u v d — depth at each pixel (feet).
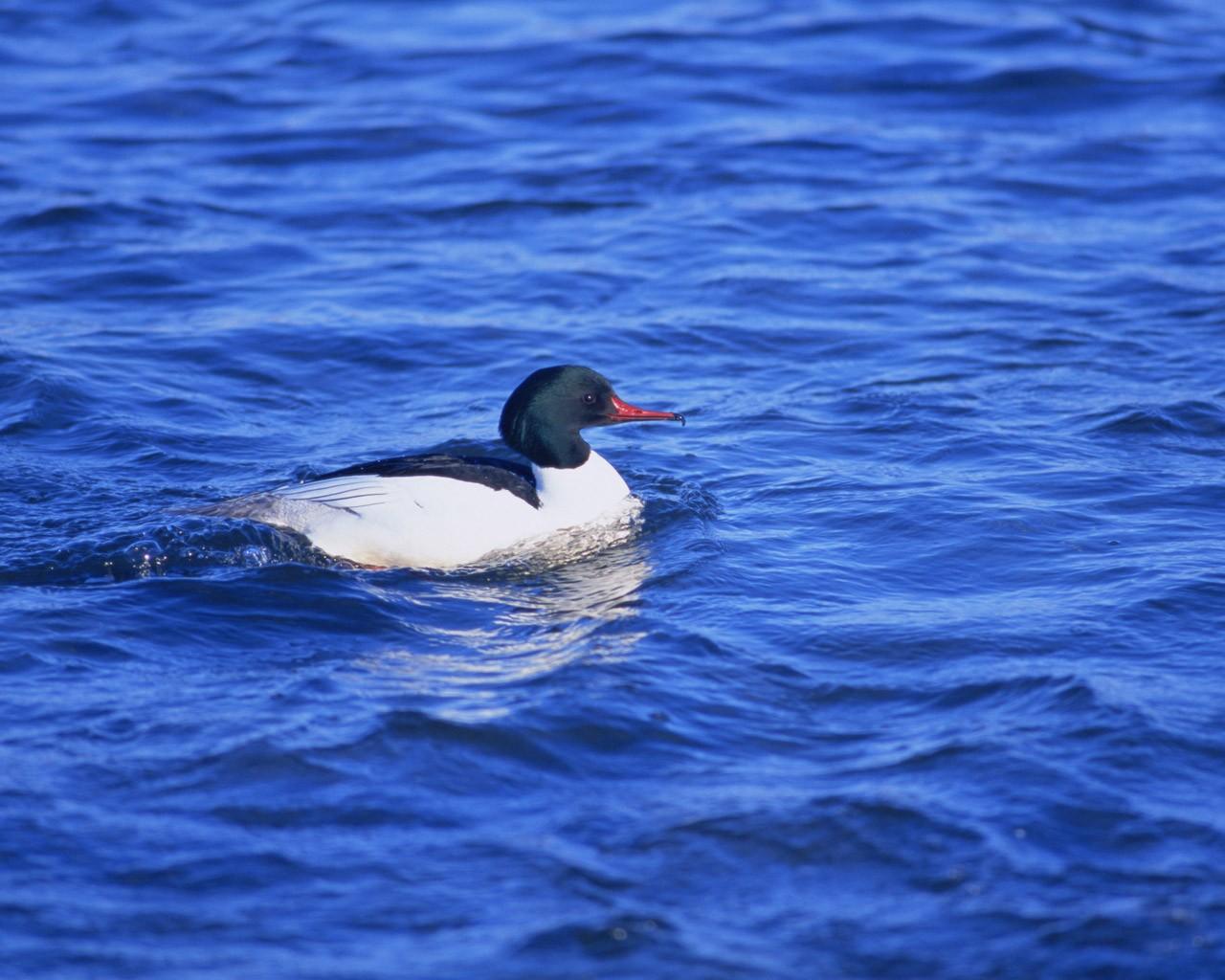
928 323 69.46
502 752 33.83
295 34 119.03
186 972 26.86
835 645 39.34
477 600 42.80
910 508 48.93
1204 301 70.69
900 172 90.63
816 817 31.35
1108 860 30.09
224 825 31.09
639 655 38.65
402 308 71.77
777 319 70.38
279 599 42.04
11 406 58.65
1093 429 56.24
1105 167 90.79
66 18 123.44
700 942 27.78
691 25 119.96
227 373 64.13
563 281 75.10
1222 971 26.99
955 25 118.21
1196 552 44.75
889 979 26.96
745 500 50.70
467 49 115.14
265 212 84.99
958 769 33.04
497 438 57.06
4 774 32.53
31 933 27.73
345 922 28.30
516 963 27.17
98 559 44.04
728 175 90.17
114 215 83.35
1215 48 112.57
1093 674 37.17
